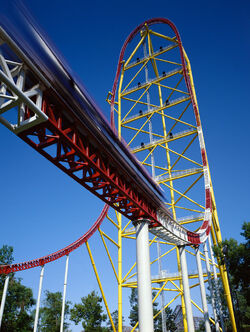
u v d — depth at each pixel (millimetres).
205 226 41906
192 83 56344
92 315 61562
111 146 22391
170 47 56844
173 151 50719
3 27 12758
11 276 52281
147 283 27359
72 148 18984
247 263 32188
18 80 13977
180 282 46031
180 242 36562
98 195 24797
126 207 28062
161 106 55375
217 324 34438
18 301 53156
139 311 26531
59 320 69375
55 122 17000
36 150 18062
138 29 59594
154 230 33000
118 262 46969
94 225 43562
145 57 59062
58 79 16094
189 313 33500
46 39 15414
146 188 28594
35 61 14438
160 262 47906
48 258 35719
